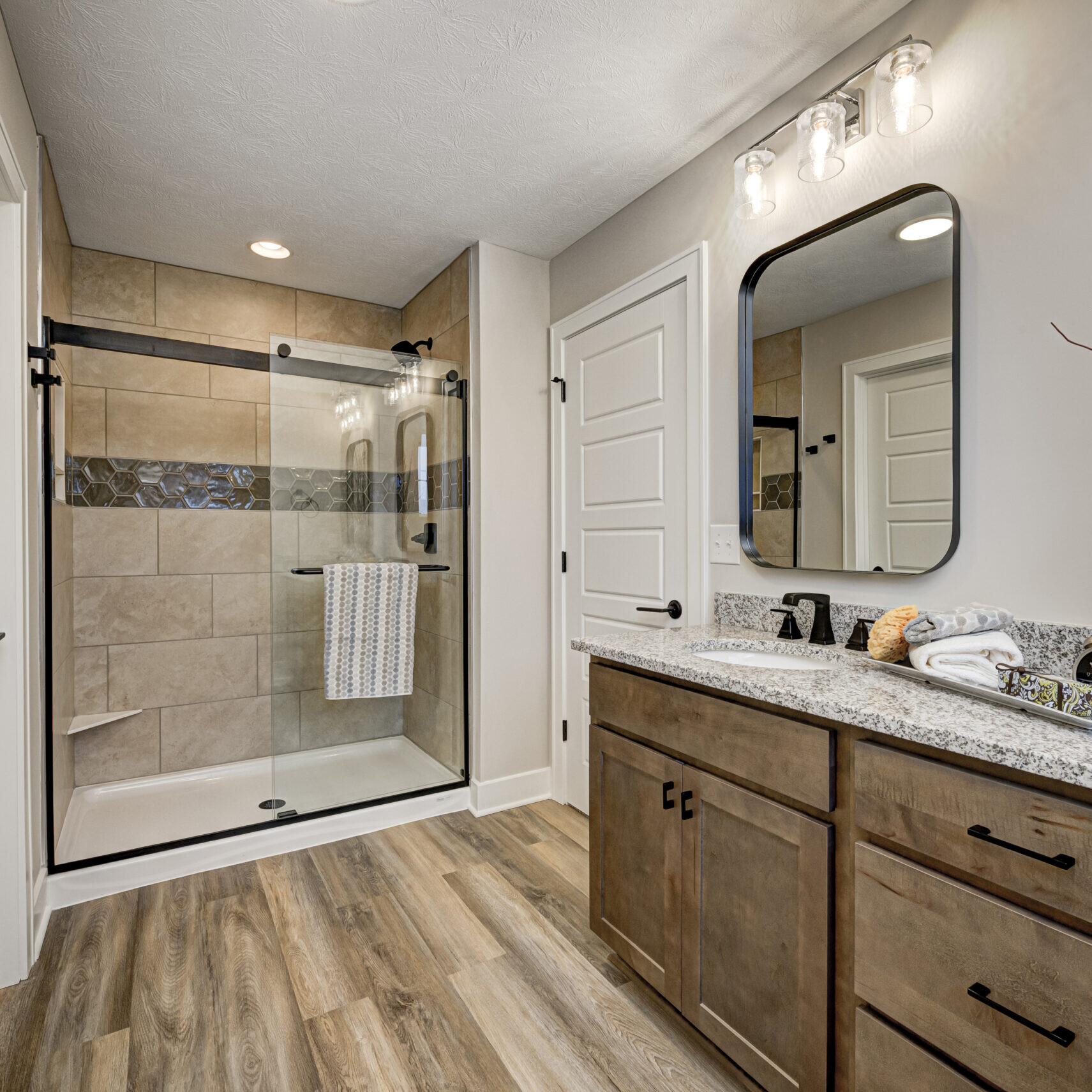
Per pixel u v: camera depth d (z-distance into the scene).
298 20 1.55
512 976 1.70
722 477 2.05
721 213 2.06
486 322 2.76
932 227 1.48
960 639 1.18
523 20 1.56
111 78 1.75
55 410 2.28
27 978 1.68
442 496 2.87
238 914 1.99
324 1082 1.36
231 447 3.12
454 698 2.88
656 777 1.51
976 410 1.40
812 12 1.55
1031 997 0.84
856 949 1.07
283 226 2.62
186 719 3.02
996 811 0.88
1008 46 1.34
